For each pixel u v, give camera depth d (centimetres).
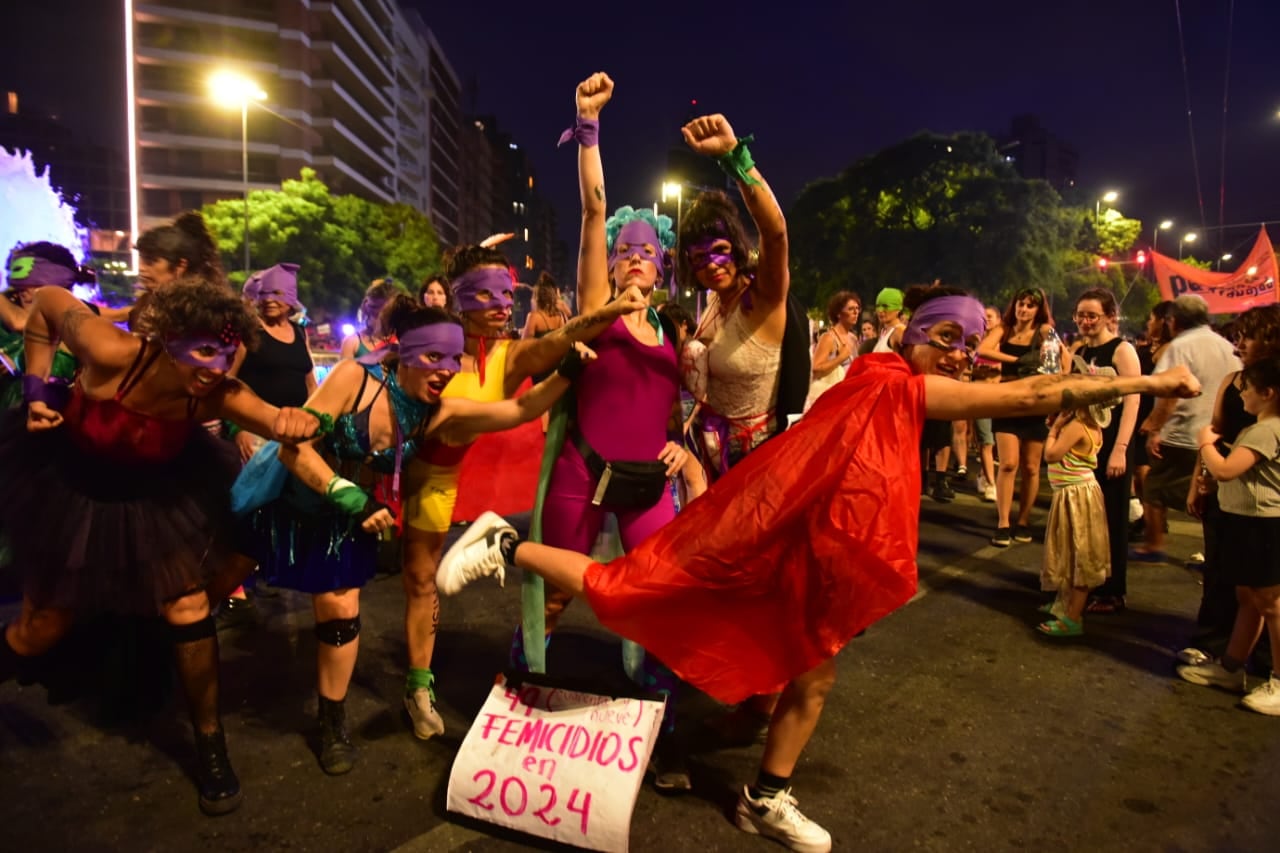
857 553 235
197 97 6094
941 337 267
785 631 246
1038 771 303
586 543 306
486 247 334
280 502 290
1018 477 966
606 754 254
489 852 251
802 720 253
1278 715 349
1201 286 1884
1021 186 4359
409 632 322
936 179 4412
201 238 355
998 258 4328
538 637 298
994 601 499
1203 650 404
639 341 303
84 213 11862
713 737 330
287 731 323
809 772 301
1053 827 268
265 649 405
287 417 258
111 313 373
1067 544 432
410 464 317
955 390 241
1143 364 744
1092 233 5316
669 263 344
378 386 291
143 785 284
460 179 10919
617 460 296
